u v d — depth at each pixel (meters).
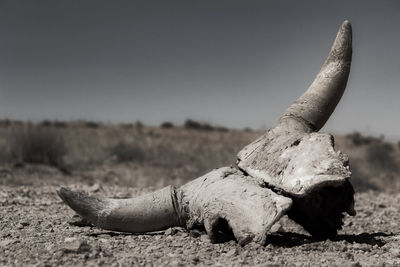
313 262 5.61
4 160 17.44
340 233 8.00
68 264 5.52
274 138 6.92
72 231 7.13
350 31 7.32
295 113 7.14
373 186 19.02
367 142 34.38
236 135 38.06
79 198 6.71
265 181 6.44
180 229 7.18
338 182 5.98
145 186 16.03
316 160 6.22
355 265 5.43
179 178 18.42
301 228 8.29
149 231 6.86
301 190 6.06
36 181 15.27
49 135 18.61
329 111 7.22
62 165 18.22
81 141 24.55
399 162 25.81
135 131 36.75
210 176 6.82
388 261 5.77
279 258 5.71
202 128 47.00
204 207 6.47
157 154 23.17
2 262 5.62
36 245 6.25
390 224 8.78
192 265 5.55
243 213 6.11
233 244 6.33
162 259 5.77
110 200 6.82
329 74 7.27
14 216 8.34
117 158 21.48
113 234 6.98
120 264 5.49
